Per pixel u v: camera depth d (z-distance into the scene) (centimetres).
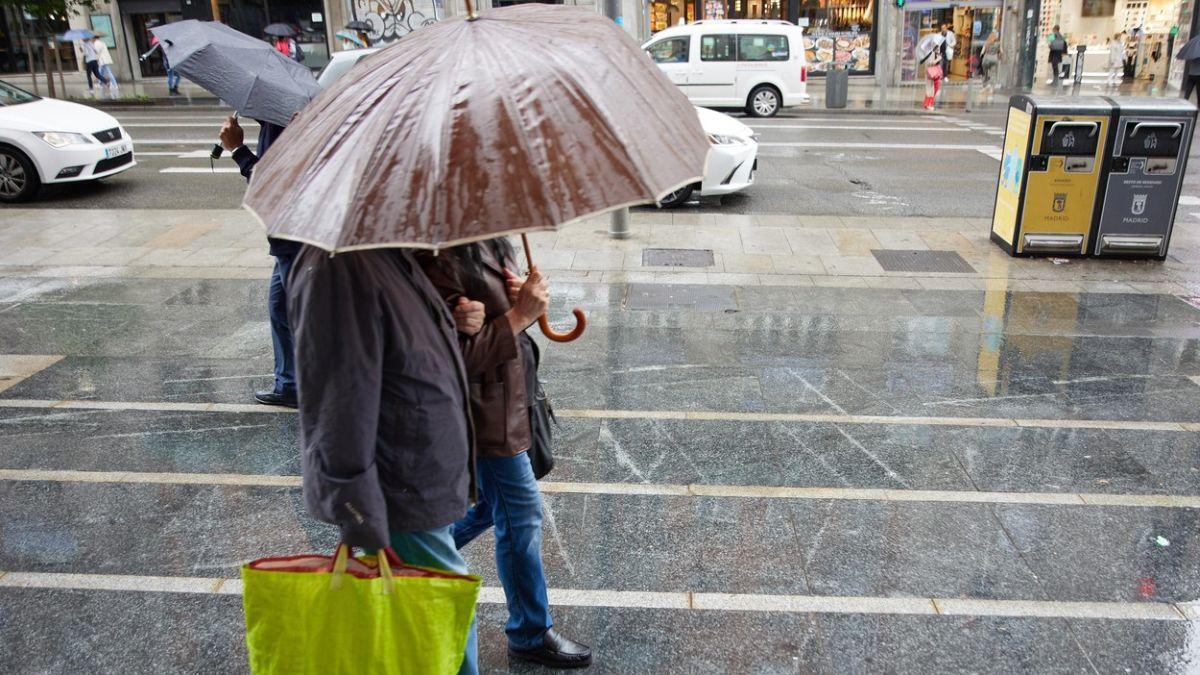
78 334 681
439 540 255
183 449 498
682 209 1100
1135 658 327
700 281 799
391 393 232
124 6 2659
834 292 768
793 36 1984
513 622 319
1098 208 852
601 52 234
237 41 519
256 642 229
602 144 206
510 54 223
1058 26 2695
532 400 297
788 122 1953
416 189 198
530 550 304
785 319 702
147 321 709
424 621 225
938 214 1078
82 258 888
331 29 2644
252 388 581
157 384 589
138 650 336
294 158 223
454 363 246
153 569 387
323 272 220
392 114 212
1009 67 2644
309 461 227
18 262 876
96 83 2591
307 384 224
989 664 324
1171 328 680
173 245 935
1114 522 416
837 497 441
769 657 329
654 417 532
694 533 410
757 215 1062
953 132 1788
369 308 221
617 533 411
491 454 281
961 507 430
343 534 224
